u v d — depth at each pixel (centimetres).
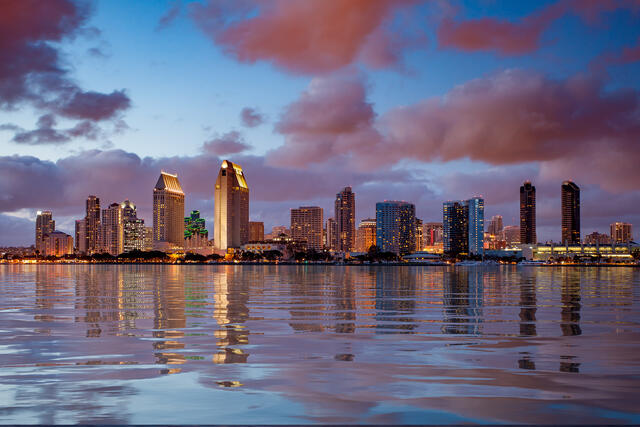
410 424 1520
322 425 1514
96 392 1838
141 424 1527
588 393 1820
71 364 2289
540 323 3762
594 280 13488
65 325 3609
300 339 2989
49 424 1523
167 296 6619
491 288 8931
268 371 2153
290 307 5053
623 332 3272
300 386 1914
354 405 1689
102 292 7456
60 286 9331
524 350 2633
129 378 2034
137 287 8975
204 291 7781
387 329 3438
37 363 2311
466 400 1741
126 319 3981
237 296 6662
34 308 4872
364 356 2473
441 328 3494
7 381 1988
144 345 2775
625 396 1784
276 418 1571
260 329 3419
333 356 2473
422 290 8225
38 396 1789
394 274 19850
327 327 3538
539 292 7700
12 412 1623
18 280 12444
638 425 1510
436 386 1916
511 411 1628
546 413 1608
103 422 1541
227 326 3575
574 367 2230
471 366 2250
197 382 1970
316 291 7888
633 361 2352
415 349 2667
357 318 4100
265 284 10381
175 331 3312
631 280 13475
